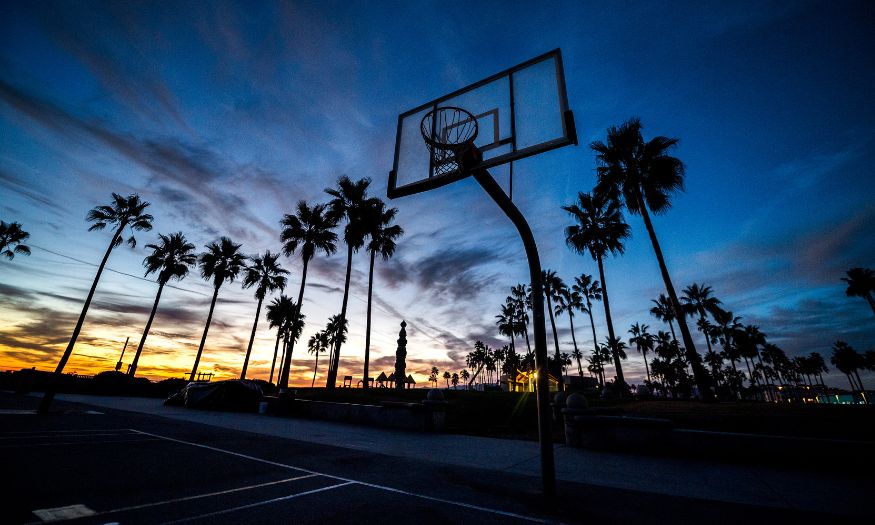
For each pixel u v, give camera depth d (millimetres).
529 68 5438
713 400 16609
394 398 18891
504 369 83125
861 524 3752
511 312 62781
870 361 81500
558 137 4715
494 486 5059
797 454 6770
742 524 3715
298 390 23328
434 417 11953
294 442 8320
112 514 3357
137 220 28391
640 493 4836
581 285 55000
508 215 5145
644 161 22016
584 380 51344
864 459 6262
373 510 3857
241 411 17031
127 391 24500
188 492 4172
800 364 98062
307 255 31203
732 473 6160
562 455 7758
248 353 37188
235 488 4430
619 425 8445
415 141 6086
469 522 3600
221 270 37031
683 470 6375
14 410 11344
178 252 37344
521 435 11281
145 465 5305
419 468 6090
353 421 13695
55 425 8719
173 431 8961
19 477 4293
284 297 52219
